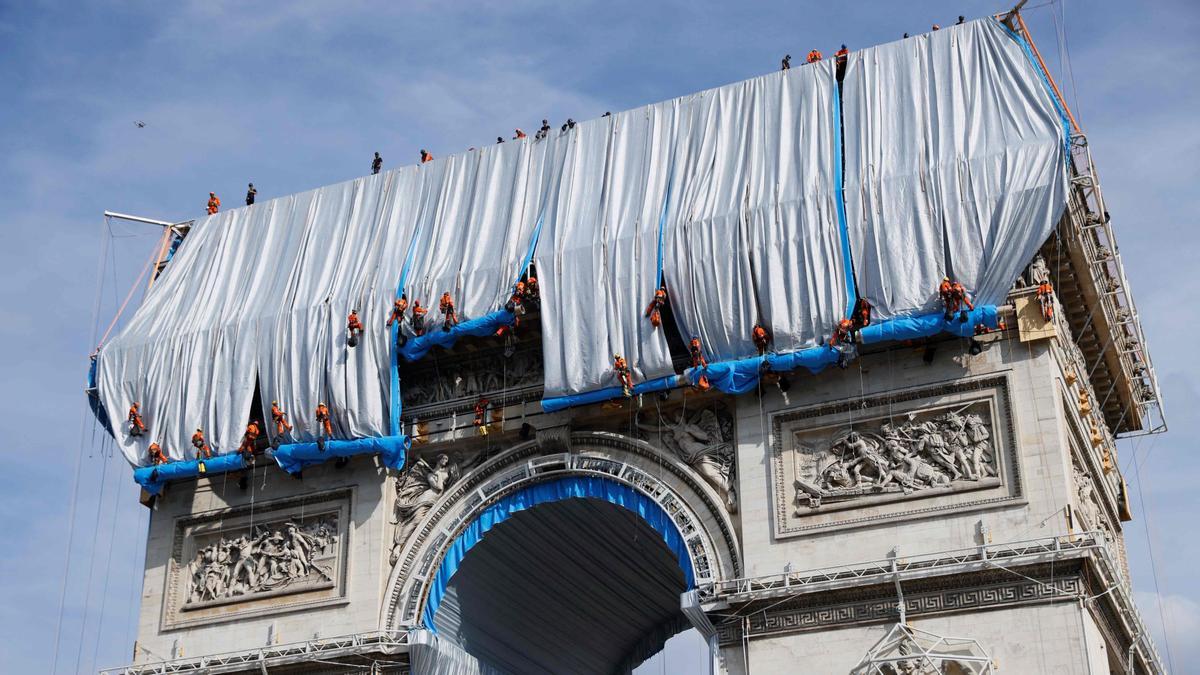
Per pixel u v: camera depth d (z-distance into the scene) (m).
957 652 62.78
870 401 67.94
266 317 77.56
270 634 73.62
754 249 69.62
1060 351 69.12
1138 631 70.50
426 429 75.00
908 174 68.31
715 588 67.12
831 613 65.31
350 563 73.50
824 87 72.56
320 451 74.19
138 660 75.25
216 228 83.00
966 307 65.69
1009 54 70.00
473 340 75.06
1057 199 66.19
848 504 66.75
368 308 75.56
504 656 81.94
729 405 70.56
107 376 79.25
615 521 75.88
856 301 68.06
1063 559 62.50
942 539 64.88
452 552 73.06
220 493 77.38
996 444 65.75
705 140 73.69
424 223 78.12
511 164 77.75
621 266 71.56
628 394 69.81
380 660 71.50
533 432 73.19
